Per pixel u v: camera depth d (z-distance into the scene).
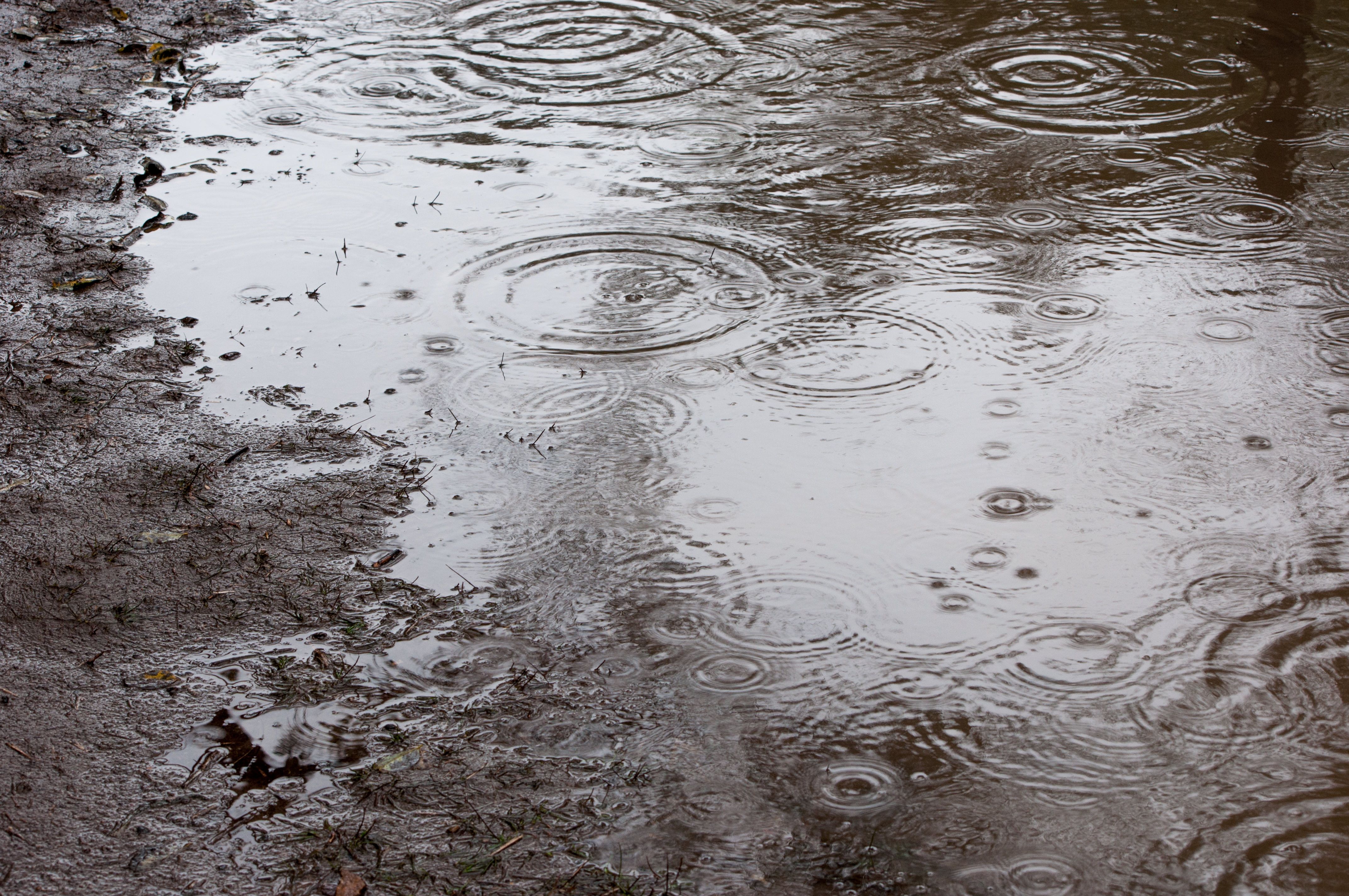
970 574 3.25
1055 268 3.86
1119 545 3.28
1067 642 3.16
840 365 3.62
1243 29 5.05
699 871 2.91
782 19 5.40
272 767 3.01
